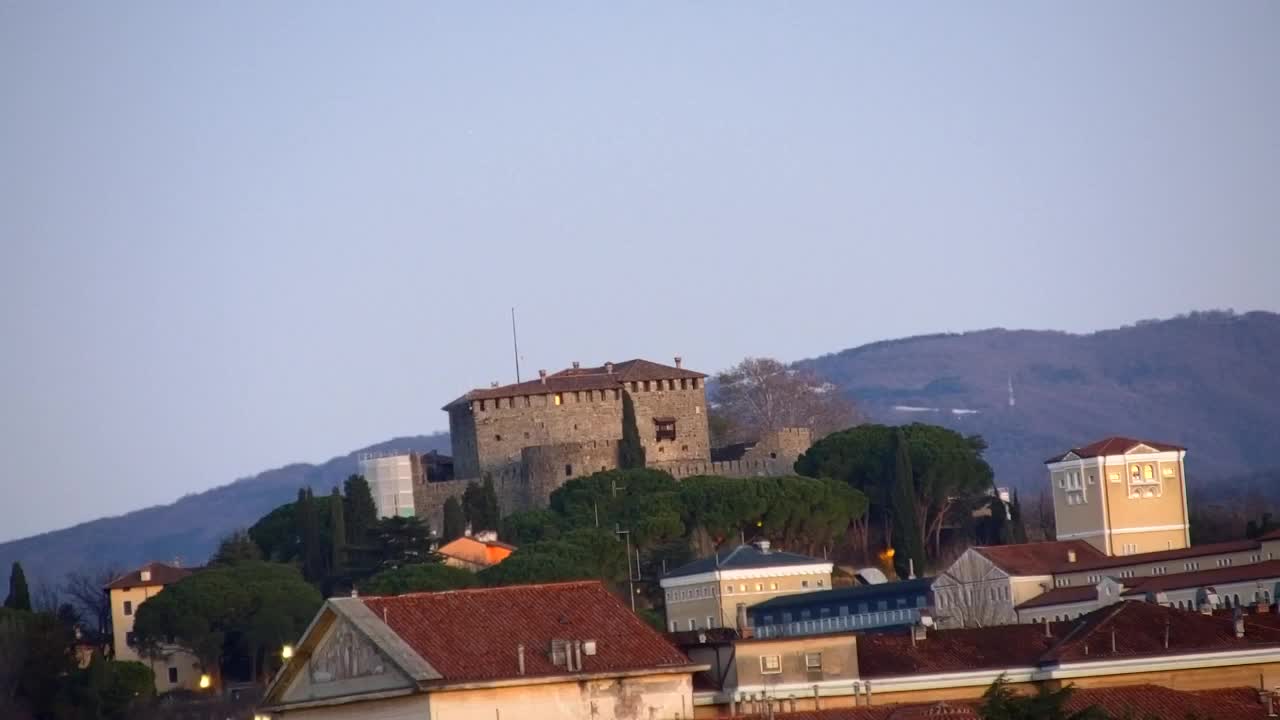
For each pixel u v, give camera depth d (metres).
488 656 184.38
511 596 193.88
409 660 181.00
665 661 188.50
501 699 181.50
